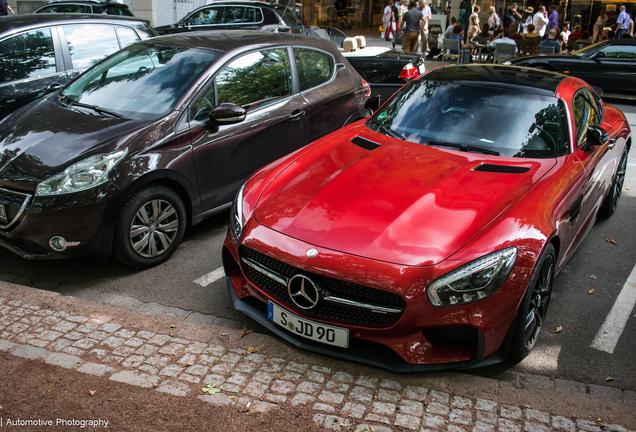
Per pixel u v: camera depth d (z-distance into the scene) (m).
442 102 4.04
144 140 3.91
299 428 2.46
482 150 3.61
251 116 4.67
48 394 2.64
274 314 3.00
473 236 2.74
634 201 5.71
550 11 17.56
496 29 17.64
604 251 4.55
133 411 2.54
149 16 16.48
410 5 15.19
